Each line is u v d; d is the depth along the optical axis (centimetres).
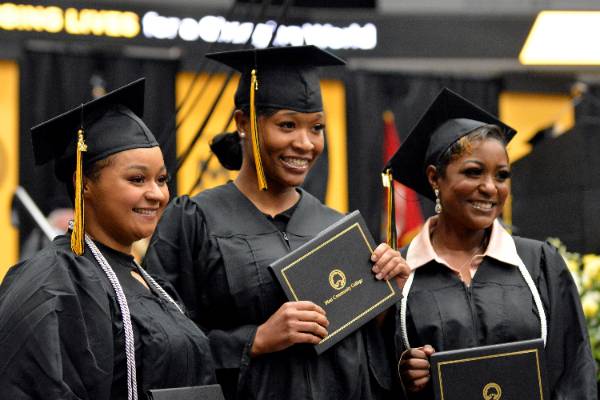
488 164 514
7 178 1096
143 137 438
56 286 399
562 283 529
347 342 488
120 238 436
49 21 1110
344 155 1202
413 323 516
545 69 1234
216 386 415
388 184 554
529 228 791
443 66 1234
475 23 1225
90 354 396
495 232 533
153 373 410
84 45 1120
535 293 518
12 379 384
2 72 1107
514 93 1245
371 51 1217
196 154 1106
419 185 565
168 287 478
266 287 489
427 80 1224
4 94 1107
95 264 425
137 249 859
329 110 1211
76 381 392
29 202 941
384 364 505
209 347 446
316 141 508
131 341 409
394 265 491
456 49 1230
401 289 495
